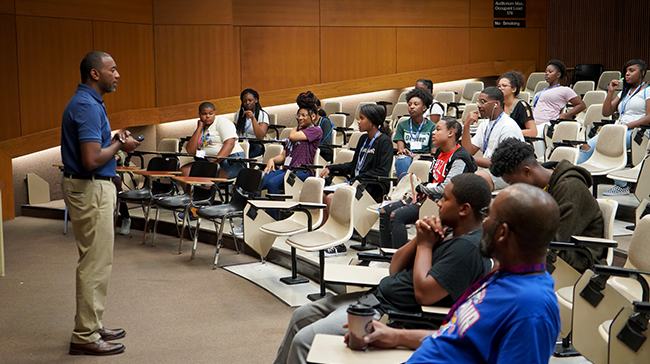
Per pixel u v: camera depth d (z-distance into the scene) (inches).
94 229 126.8
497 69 464.8
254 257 214.4
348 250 197.9
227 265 203.6
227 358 126.2
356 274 104.1
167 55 351.6
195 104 360.5
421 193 161.0
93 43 322.7
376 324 75.7
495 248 57.4
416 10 437.4
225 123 255.8
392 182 194.2
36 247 233.1
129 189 287.6
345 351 74.9
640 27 453.1
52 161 314.5
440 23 446.9
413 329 84.0
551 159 180.9
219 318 151.1
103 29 326.0
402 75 435.8
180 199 229.6
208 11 360.5
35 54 301.6
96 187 126.3
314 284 179.8
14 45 294.2
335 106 365.7
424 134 217.2
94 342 129.0
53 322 150.0
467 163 154.8
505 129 174.1
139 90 343.0
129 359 126.0
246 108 289.6
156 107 350.9
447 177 153.6
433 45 446.6
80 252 129.3
